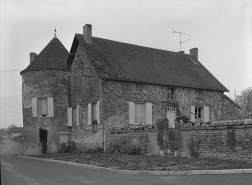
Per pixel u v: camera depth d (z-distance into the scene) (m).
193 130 12.93
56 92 23.09
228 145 11.34
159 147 14.74
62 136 22.92
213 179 8.05
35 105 22.77
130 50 23.89
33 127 22.62
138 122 20.56
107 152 18.23
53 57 24.05
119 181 8.32
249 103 33.62
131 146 16.39
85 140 20.94
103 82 19.39
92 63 20.09
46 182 8.23
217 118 24.36
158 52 25.77
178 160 11.85
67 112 23.16
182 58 27.06
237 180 7.79
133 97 20.39
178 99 22.36
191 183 7.63
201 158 12.18
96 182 8.23
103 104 19.19
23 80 23.81
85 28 22.30
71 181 8.44
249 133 10.59
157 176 9.00
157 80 21.56
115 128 18.56
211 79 25.77
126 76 20.34
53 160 15.58
